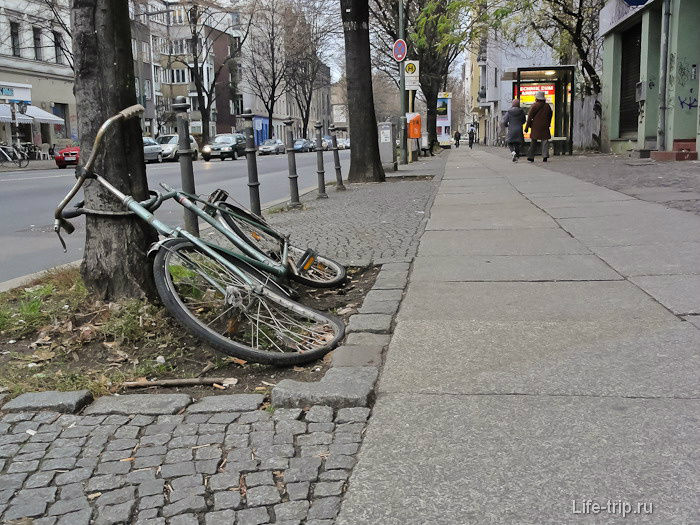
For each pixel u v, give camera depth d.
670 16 15.58
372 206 10.24
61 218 4.20
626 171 13.29
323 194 12.10
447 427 2.70
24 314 4.41
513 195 10.53
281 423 2.83
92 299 4.41
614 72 21.53
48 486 2.41
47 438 2.79
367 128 15.12
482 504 2.16
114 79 4.23
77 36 4.18
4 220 10.81
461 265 5.57
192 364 3.66
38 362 3.70
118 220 4.32
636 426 2.62
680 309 4.05
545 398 2.91
